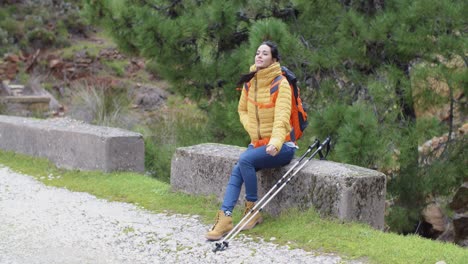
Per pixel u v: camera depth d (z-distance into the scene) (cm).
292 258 511
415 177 934
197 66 1013
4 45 2344
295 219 582
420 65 868
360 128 790
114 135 838
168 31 948
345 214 563
